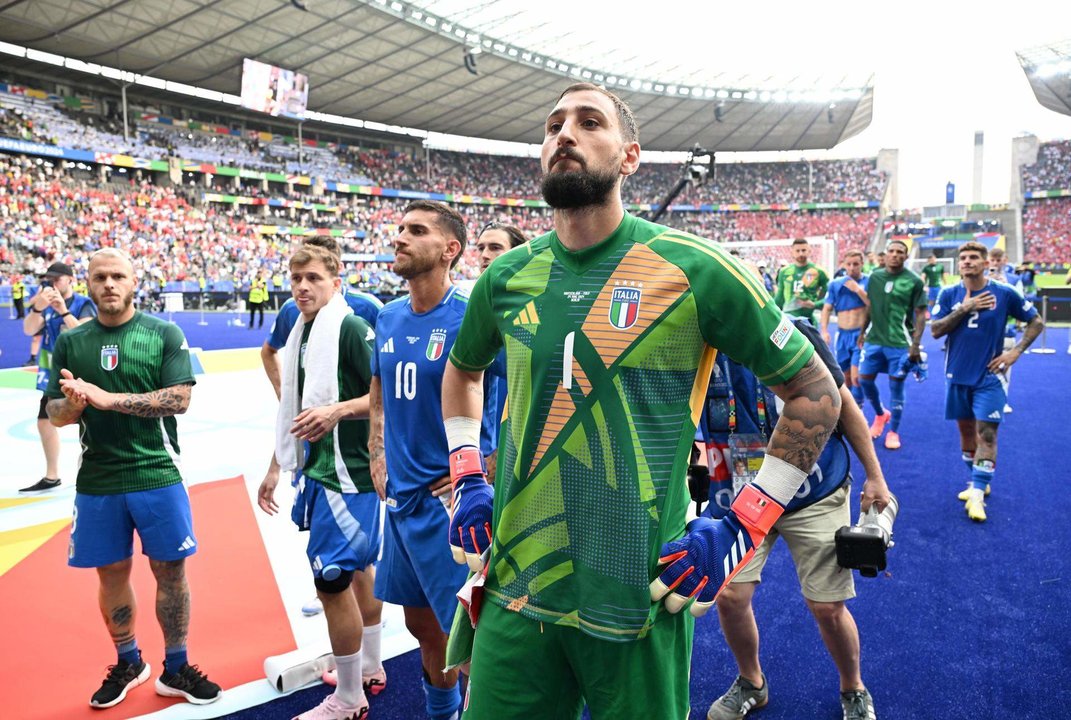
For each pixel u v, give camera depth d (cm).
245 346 1727
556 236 169
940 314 573
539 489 162
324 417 278
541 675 165
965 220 5216
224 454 709
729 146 5478
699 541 151
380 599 269
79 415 284
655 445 155
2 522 508
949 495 555
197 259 3372
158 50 3247
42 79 3562
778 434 157
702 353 159
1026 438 741
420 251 254
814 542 260
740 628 272
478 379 200
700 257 153
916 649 325
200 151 3919
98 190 3344
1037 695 285
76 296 651
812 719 276
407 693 301
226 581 411
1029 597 374
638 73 4166
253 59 3422
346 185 4428
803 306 966
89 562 289
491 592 172
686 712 169
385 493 271
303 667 305
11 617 368
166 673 300
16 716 283
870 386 743
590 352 155
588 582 156
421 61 3566
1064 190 5059
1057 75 4338
